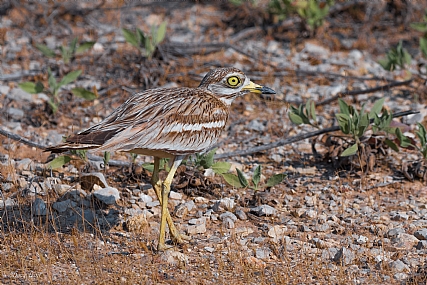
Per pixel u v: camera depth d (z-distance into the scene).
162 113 9.66
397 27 20.98
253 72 17.33
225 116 10.54
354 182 12.35
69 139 8.98
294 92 16.64
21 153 13.21
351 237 10.23
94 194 11.27
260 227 10.73
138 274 9.12
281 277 9.02
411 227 10.62
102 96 16.16
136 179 12.21
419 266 9.37
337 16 21.44
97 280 8.77
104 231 10.41
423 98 16.22
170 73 17.06
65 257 9.45
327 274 9.16
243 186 11.48
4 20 21.09
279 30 20.56
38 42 19.52
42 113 14.87
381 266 9.30
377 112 12.98
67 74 15.23
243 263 9.36
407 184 12.28
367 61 18.91
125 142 9.24
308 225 10.74
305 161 13.38
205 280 8.97
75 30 20.72
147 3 22.53
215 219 10.91
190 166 12.12
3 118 14.78
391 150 13.63
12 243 9.80
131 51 18.59
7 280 8.84
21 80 16.97
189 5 22.73
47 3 21.61
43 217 10.75
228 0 21.36
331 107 15.98
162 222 9.78
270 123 15.03
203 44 18.58
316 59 18.48
